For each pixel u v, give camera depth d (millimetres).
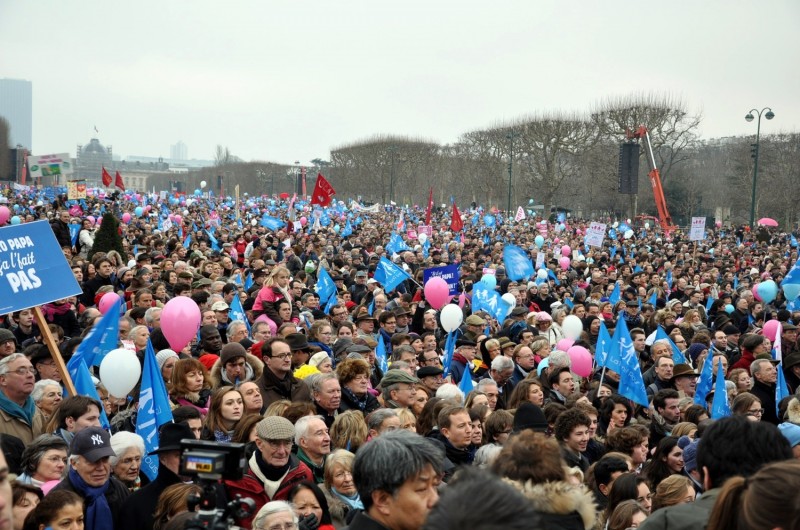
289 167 156500
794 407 9609
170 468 6668
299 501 6559
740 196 80312
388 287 20328
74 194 57281
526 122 81750
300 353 11297
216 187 182875
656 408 10484
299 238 35375
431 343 13227
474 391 9602
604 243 46156
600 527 6844
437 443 7418
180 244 26406
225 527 3857
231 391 8234
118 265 19812
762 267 36156
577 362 12086
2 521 3316
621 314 11812
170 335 10578
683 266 30547
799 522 3203
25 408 8336
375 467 4223
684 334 16844
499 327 17891
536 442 4816
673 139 74500
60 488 6160
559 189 87250
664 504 6699
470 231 51531
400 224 50906
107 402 9805
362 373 9820
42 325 8625
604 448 8938
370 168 104688
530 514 2428
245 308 16672
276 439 6648
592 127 77125
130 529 6496
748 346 13555
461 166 97188
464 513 2410
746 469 4430
